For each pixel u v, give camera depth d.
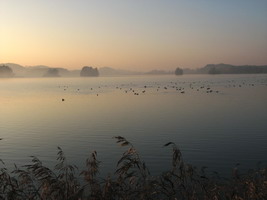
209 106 58.78
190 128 36.44
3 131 37.84
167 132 34.47
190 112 50.88
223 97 77.38
